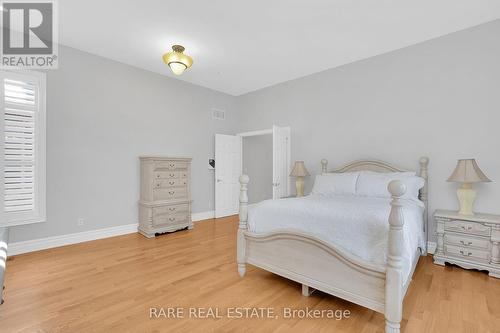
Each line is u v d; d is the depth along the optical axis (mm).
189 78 4836
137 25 3004
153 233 4008
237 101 6023
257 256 2486
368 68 3893
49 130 3373
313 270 2053
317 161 4492
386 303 1633
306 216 2201
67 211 3541
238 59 3957
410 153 3482
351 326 1784
